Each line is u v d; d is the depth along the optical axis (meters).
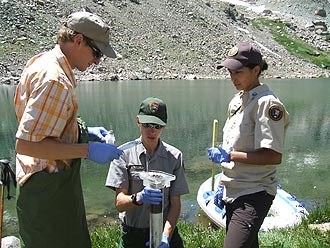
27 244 3.72
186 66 76.38
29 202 3.64
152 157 4.35
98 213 11.84
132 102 38.25
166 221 4.34
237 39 96.12
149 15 89.12
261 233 6.92
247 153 4.29
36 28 67.44
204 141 23.30
